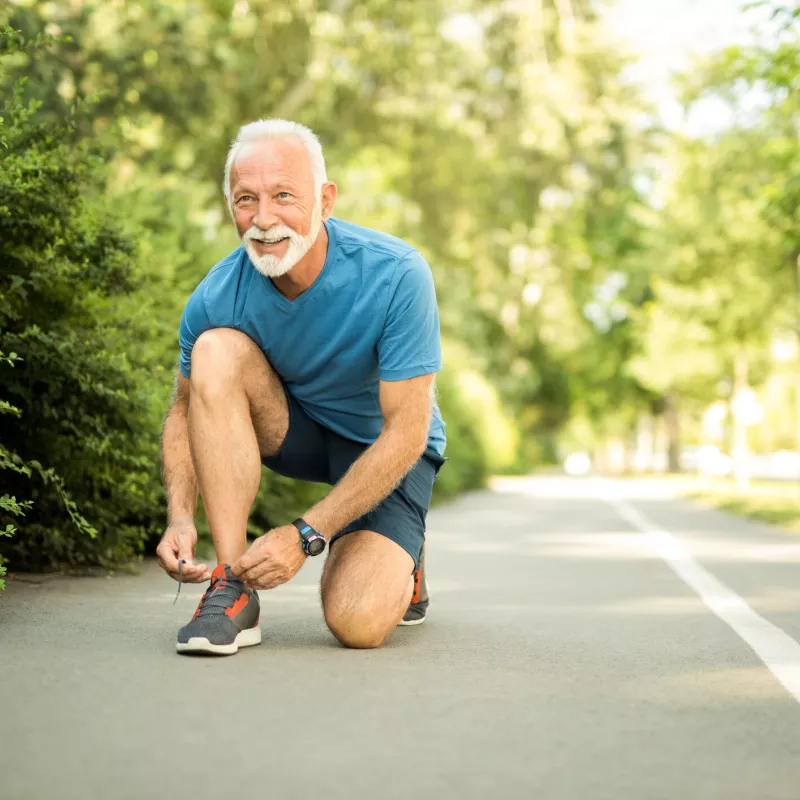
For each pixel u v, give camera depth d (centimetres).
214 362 427
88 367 594
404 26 2202
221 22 1759
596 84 2439
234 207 413
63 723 299
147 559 749
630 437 7350
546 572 775
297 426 459
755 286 2864
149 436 668
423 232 2700
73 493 646
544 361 4847
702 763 279
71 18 1310
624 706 338
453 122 2456
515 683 368
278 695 338
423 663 399
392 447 421
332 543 445
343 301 427
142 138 1467
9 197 547
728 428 5275
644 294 4228
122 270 619
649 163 2642
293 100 2142
